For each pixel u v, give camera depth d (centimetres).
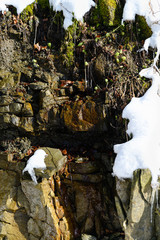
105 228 354
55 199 345
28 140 393
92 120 362
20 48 415
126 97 364
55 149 358
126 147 310
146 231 315
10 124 384
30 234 344
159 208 312
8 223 350
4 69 410
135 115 329
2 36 405
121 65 379
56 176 361
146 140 309
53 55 405
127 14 381
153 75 358
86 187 359
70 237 344
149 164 301
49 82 394
